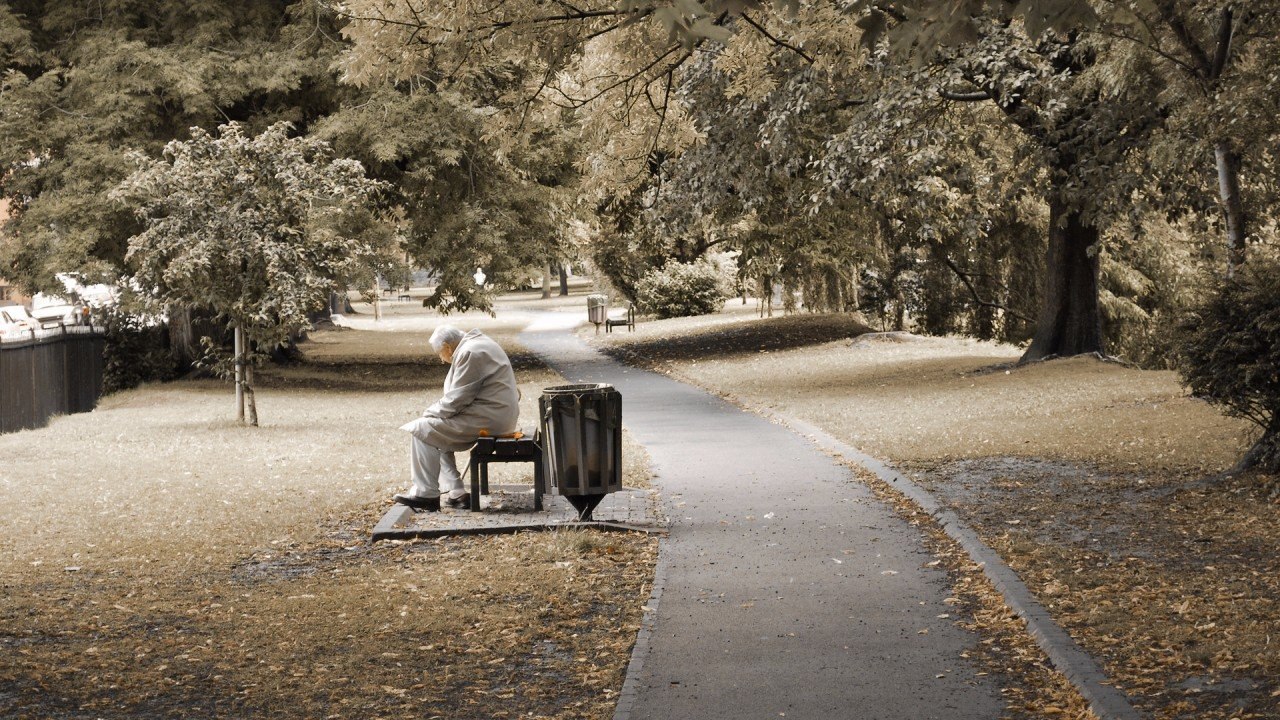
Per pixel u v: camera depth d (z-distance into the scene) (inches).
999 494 445.4
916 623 284.2
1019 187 845.2
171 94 1064.8
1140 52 621.6
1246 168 721.0
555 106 449.1
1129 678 228.2
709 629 283.6
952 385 875.4
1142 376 818.8
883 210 1136.8
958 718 218.2
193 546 385.4
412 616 295.3
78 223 1035.3
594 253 1998.0
